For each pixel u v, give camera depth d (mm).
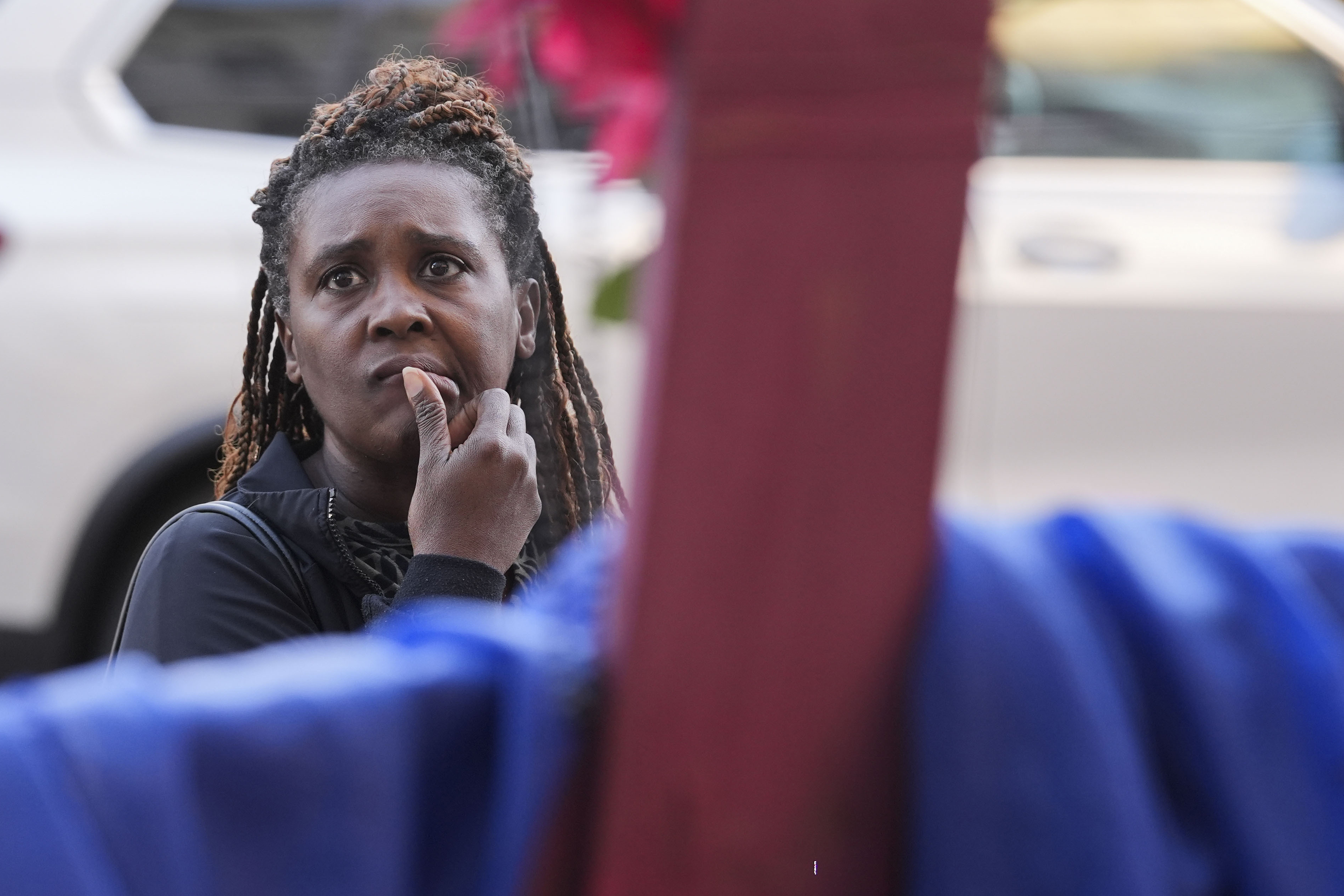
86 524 7262
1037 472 7113
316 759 1498
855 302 1396
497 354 3281
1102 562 1654
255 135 7488
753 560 1437
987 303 7070
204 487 7312
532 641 1604
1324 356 7094
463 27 1561
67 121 7340
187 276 7254
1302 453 7105
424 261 3207
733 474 1420
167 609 3027
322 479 3422
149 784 1402
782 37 1362
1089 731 1513
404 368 3141
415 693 1571
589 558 1751
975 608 1530
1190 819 1584
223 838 1464
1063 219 7164
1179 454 7121
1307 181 7254
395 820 1523
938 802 1488
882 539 1433
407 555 3186
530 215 3473
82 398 7238
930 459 1414
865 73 1365
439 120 3260
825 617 1451
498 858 1534
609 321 1963
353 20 7570
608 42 1522
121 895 1369
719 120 1366
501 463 3021
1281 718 1595
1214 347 7098
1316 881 1552
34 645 7340
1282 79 7305
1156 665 1604
